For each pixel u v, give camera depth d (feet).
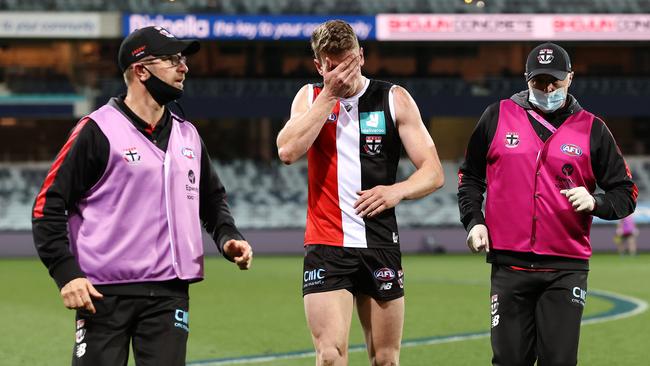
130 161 54.29
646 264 320.70
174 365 54.60
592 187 68.03
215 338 136.36
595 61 510.58
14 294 212.64
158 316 55.01
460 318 160.35
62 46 487.20
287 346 127.95
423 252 428.97
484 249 66.69
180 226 55.72
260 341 132.98
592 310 169.58
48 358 120.16
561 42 462.60
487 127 68.69
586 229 66.85
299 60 499.51
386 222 65.41
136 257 54.39
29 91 472.03
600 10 485.97
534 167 66.39
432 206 472.44
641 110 478.18
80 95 472.44
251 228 446.19
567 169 66.28
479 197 69.87
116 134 54.39
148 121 55.72
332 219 65.21
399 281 65.98
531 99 66.85
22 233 413.39
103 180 54.39
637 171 505.25
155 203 54.90
